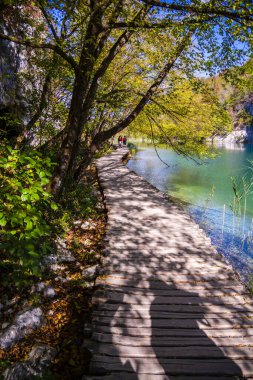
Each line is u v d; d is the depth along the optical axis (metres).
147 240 6.34
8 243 3.32
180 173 20.03
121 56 11.73
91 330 3.63
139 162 24.84
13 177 4.11
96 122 11.78
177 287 4.54
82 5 6.41
